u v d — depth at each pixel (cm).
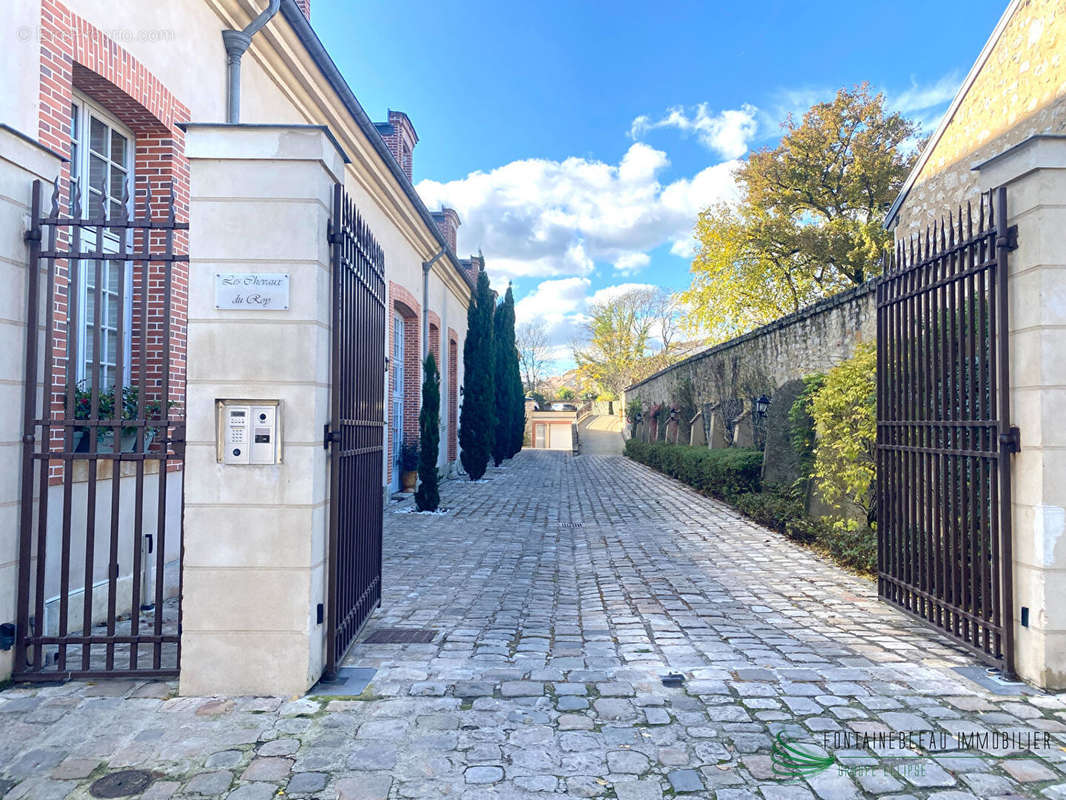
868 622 514
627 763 288
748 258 2700
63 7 451
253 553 361
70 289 379
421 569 730
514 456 3030
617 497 1452
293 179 366
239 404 362
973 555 423
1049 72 830
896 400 517
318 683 375
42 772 283
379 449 554
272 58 755
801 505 927
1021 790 267
